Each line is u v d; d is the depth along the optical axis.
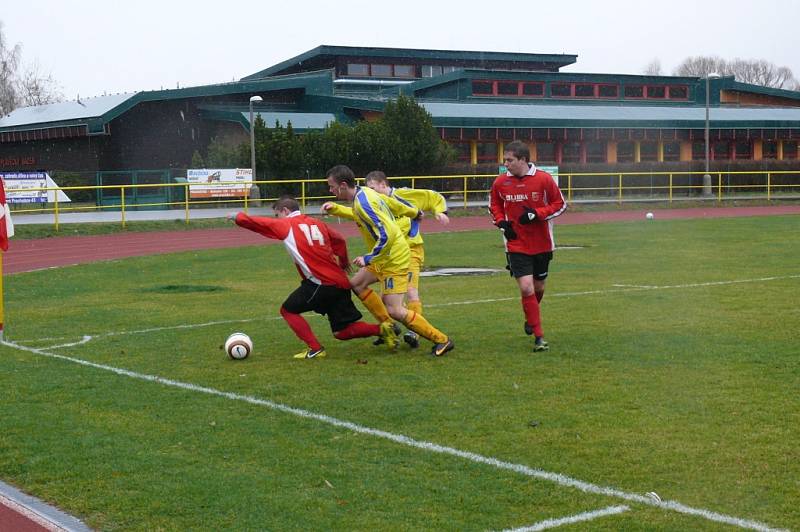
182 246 27.20
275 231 9.36
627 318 11.81
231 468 6.05
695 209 43.59
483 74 58.69
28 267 21.23
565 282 15.86
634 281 15.89
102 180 45.38
